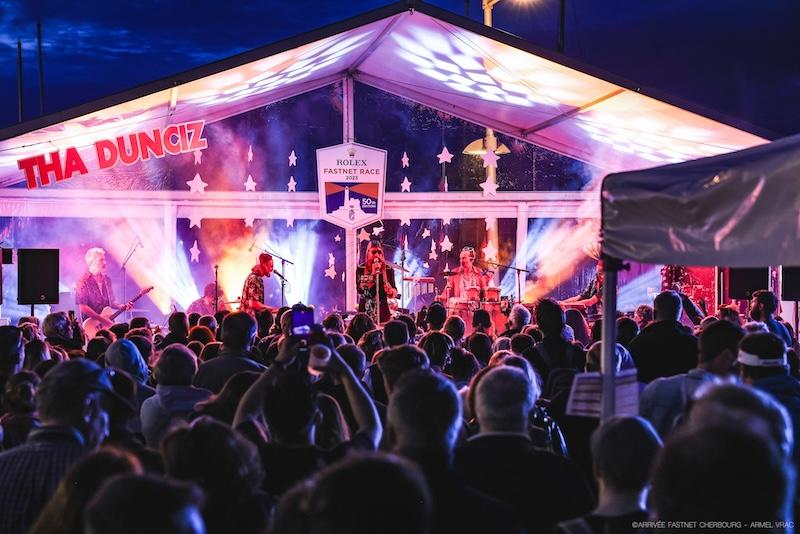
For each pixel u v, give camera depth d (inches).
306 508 70.3
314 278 608.1
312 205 607.8
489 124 618.8
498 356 212.4
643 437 108.4
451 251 617.3
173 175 592.1
